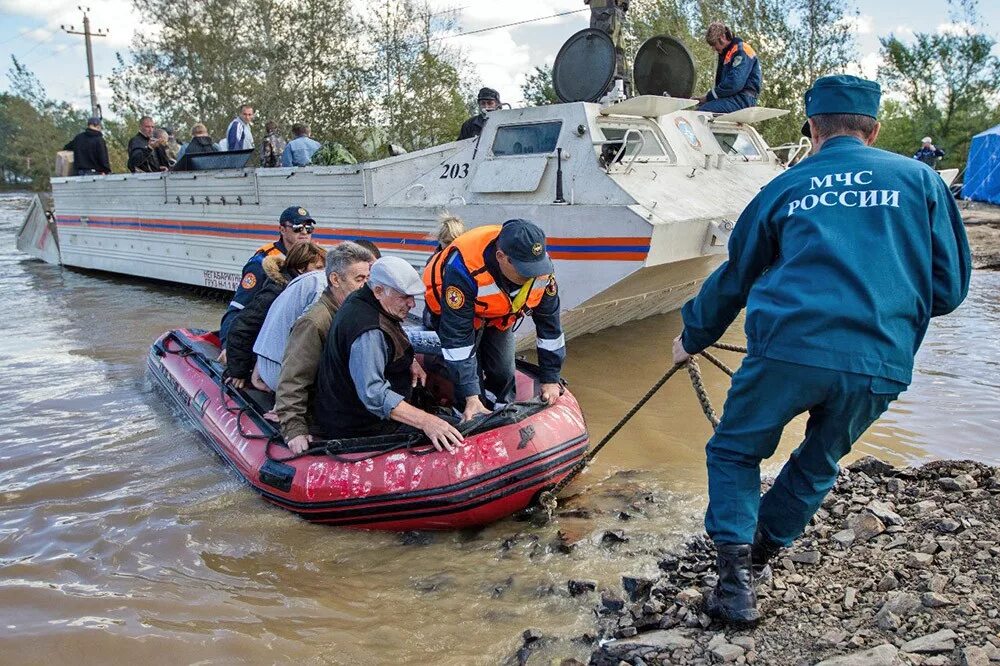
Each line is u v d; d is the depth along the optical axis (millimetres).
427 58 21656
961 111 29000
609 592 3701
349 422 4789
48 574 4172
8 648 3471
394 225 8984
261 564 4312
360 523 4621
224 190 11375
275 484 4855
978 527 3691
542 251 4246
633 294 7949
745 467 3115
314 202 9945
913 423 5953
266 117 22812
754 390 2949
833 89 3084
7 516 4902
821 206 2873
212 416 5824
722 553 3145
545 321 4855
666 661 3064
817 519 3982
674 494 4859
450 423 4887
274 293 5672
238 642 3510
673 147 8453
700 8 20750
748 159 9727
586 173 7543
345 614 3789
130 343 9445
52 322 10750
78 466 5672
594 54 8688
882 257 2787
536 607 3729
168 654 3438
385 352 4500
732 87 9633
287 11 22547
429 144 21516
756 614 3131
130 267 13953
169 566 4281
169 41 24188
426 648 3492
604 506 4758
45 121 54312
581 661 3258
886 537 3734
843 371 2750
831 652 2945
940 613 3045
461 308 4441
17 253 19062
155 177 12719
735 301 3227
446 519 4484
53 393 7414
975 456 5328
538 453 4555
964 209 20172
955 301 2984
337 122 22297
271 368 5324
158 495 5156
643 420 6359
